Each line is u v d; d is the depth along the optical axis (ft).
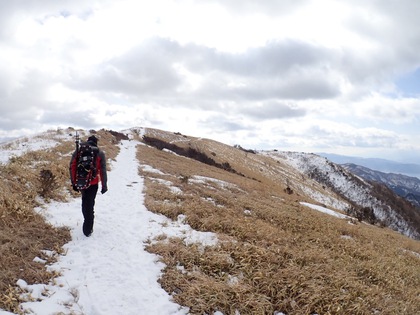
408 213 345.31
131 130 237.66
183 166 105.60
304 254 26.25
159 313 17.04
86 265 21.02
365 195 354.54
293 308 18.72
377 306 20.59
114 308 16.93
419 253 57.62
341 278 22.74
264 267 22.88
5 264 18.45
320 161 428.15
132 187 50.88
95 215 31.35
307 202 98.02
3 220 23.80
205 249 24.93
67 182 42.52
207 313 17.80
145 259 22.88
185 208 36.68
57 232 25.29
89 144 25.96
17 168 36.65
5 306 15.17
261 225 35.94
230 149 290.15
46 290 17.44
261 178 222.89
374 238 54.24
